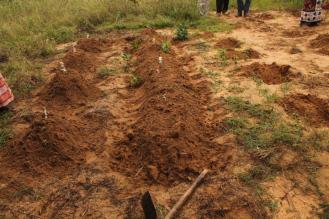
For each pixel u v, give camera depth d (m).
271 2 11.06
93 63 7.06
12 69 6.96
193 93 5.54
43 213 3.58
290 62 6.46
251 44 7.53
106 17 10.05
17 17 10.19
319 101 5.11
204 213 3.44
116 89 5.96
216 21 9.41
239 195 3.60
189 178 3.83
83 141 4.56
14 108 5.59
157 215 3.45
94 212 3.54
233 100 5.17
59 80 5.74
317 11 8.35
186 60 6.86
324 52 6.81
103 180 3.92
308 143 4.24
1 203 3.71
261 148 4.20
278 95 5.28
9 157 4.27
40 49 7.94
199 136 4.41
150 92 5.42
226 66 6.43
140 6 10.28
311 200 3.53
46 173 4.04
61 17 10.05
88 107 5.40
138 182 3.87
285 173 3.86
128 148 4.36
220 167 3.96
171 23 9.39
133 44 7.93
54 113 5.14
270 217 3.37
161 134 4.20
